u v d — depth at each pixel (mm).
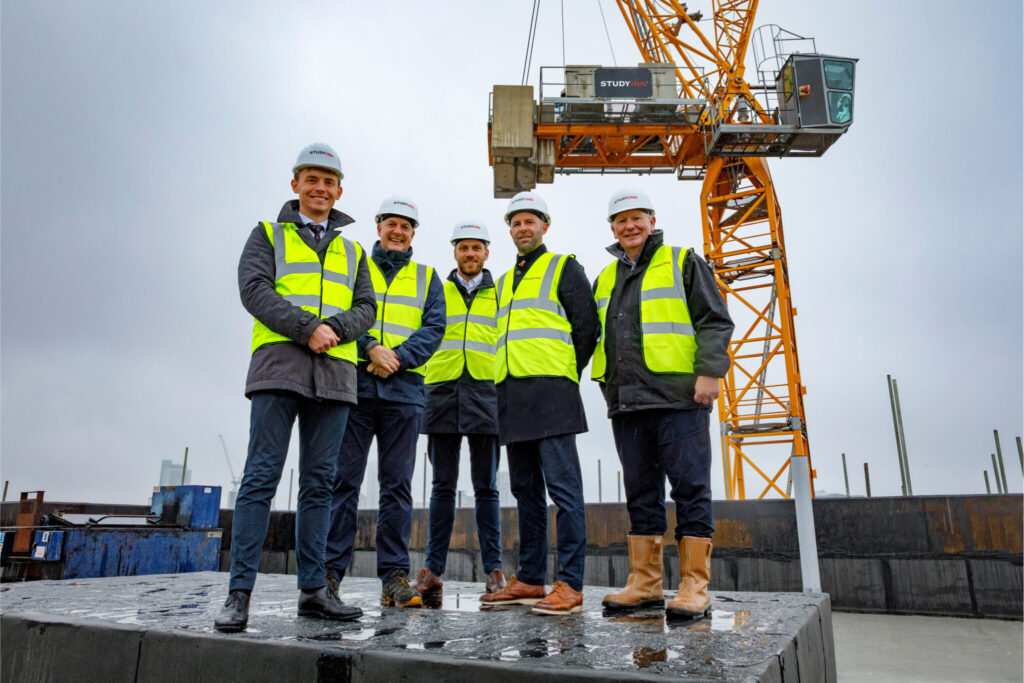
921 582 7750
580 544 3086
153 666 2328
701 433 3072
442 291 4020
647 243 3354
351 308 3014
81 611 2934
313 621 2664
